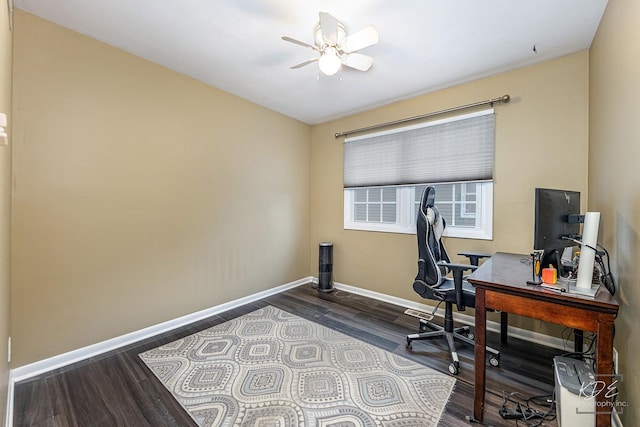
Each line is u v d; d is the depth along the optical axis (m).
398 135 3.16
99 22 1.87
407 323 2.69
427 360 2.06
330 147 3.87
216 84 2.79
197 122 2.71
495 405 1.60
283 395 1.69
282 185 3.66
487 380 1.83
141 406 1.59
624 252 1.38
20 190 1.77
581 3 1.64
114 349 2.19
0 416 1.13
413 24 1.84
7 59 1.34
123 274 2.25
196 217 2.73
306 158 4.02
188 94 2.63
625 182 1.36
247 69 2.49
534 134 2.33
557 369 1.44
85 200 2.04
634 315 1.25
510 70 2.43
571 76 2.17
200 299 2.78
